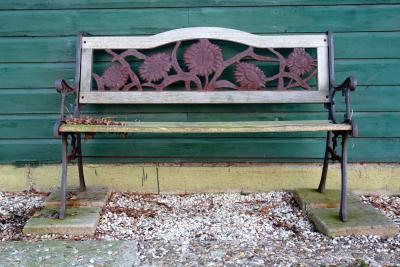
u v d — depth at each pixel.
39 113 3.65
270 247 2.78
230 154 3.66
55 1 3.55
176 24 3.56
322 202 3.25
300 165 3.67
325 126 2.93
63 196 3.01
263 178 3.67
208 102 3.42
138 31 3.57
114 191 3.68
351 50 3.56
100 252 2.67
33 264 2.52
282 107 3.62
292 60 3.45
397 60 3.58
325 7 3.54
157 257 2.64
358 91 3.61
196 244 2.83
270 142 3.64
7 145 3.67
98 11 3.56
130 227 3.08
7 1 3.54
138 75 3.55
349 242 2.82
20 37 3.58
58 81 2.96
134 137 3.65
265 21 3.55
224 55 3.58
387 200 3.57
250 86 3.45
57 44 3.59
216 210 3.37
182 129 2.96
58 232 2.92
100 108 3.62
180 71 3.45
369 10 3.54
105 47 3.43
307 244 2.82
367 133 3.63
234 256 2.65
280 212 3.32
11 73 3.60
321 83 3.40
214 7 3.55
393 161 3.66
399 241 2.83
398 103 3.61
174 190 3.69
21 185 3.71
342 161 3.00
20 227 3.05
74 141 3.22
